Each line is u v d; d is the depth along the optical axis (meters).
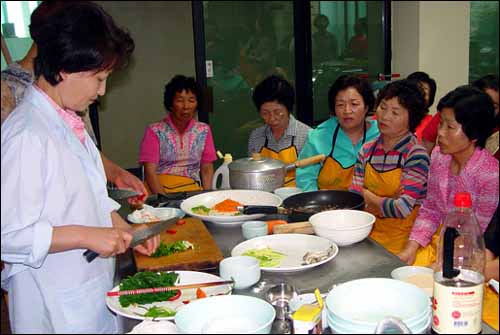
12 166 1.20
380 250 1.63
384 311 1.15
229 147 4.71
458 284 1.07
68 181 1.31
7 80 1.67
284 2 4.52
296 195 2.02
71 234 1.24
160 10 4.93
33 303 1.34
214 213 1.95
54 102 1.34
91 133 2.35
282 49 4.63
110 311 1.38
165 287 1.32
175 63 5.09
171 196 2.28
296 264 1.52
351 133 2.47
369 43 4.13
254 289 1.38
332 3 4.39
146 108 5.10
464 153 1.79
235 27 4.52
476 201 1.76
